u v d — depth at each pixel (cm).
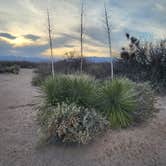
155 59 1258
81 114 513
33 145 514
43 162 446
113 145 505
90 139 505
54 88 577
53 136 512
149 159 451
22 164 439
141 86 668
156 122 651
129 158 456
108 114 592
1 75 2289
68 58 1898
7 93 1180
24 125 641
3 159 458
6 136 569
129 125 610
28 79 1969
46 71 1822
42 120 538
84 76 641
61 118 495
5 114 767
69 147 496
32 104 860
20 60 3872
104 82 669
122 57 1427
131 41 1423
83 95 575
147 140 530
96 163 441
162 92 1082
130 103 608
